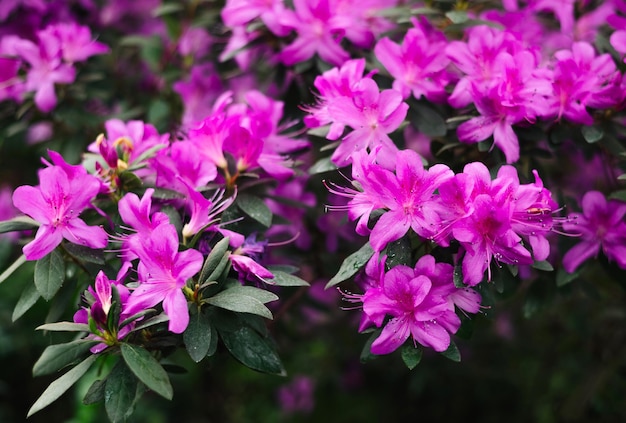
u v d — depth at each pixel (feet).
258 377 4.76
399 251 2.60
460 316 2.67
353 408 4.64
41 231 2.63
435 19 3.10
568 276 2.88
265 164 2.83
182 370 2.73
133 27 3.96
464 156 2.92
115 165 2.75
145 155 2.77
